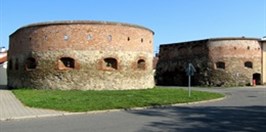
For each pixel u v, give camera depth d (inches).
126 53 1481.3
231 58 2169.0
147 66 1573.6
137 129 536.4
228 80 2166.6
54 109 787.4
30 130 529.7
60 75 1418.6
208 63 2217.0
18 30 1541.6
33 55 1461.6
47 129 536.7
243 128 546.3
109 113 761.6
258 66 2209.6
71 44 1421.0
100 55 1435.8
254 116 697.0
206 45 2234.3
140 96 1133.7
